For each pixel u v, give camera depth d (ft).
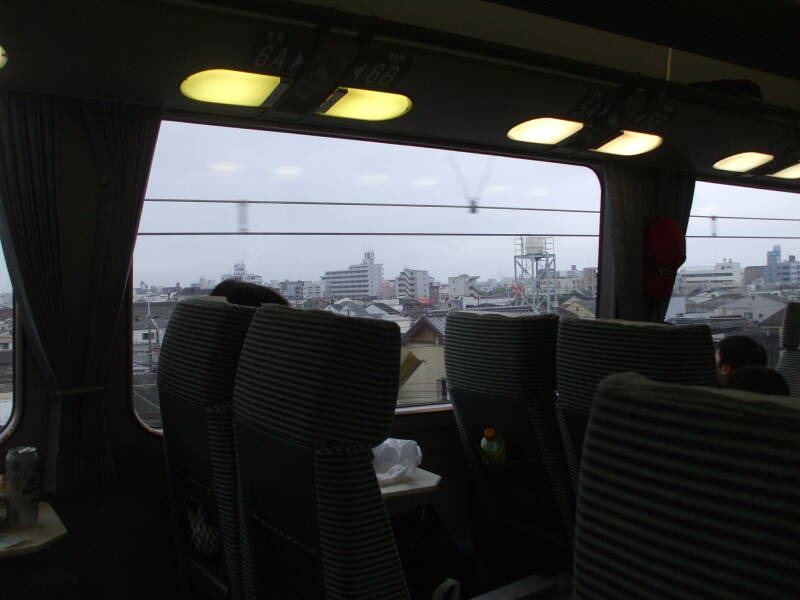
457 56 8.28
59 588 8.25
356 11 9.14
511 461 8.70
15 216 8.00
